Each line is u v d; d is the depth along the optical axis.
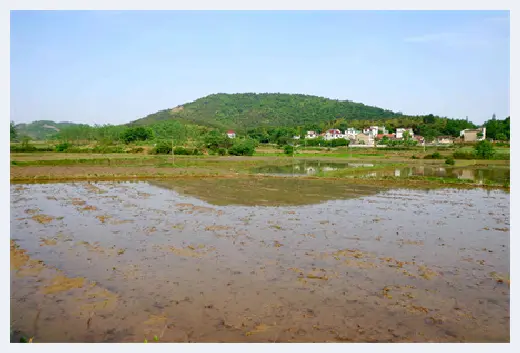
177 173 40.62
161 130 95.00
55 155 60.38
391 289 10.34
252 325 8.35
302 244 14.42
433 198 25.80
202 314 8.82
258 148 96.19
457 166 52.19
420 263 12.45
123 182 34.53
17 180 34.84
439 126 135.12
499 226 17.67
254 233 15.95
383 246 14.32
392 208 21.98
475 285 10.67
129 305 9.24
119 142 88.94
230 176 40.12
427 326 8.41
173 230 16.38
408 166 52.53
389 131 144.00
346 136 132.12
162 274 11.24
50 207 21.62
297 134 133.50
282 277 11.07
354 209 21.58
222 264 12.12
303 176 39.62
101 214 19.67
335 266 12.05
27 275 11.01
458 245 14.56
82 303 9.30
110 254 13.05
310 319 8.65
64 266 11.88
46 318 8.58
